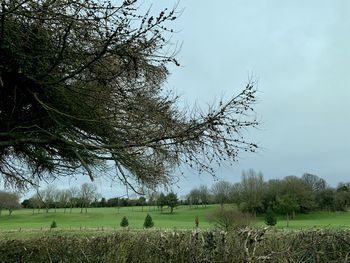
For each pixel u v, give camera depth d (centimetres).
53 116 664
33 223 6750
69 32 572
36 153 787
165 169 771
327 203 6700
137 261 750
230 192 6594
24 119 720
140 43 600
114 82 660
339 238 831
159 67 685
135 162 723
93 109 684
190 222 6556
